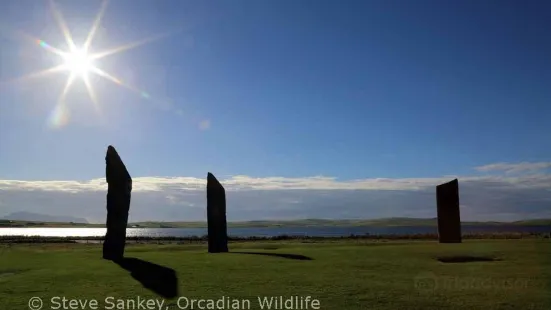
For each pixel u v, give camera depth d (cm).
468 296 1855
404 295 1878
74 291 1973
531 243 4003
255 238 8394
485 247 3566
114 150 3412
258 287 2042
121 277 2291
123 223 3294
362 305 1728
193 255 3319
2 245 5816
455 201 4644
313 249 3753
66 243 7050
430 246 3806
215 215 3841
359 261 2873
